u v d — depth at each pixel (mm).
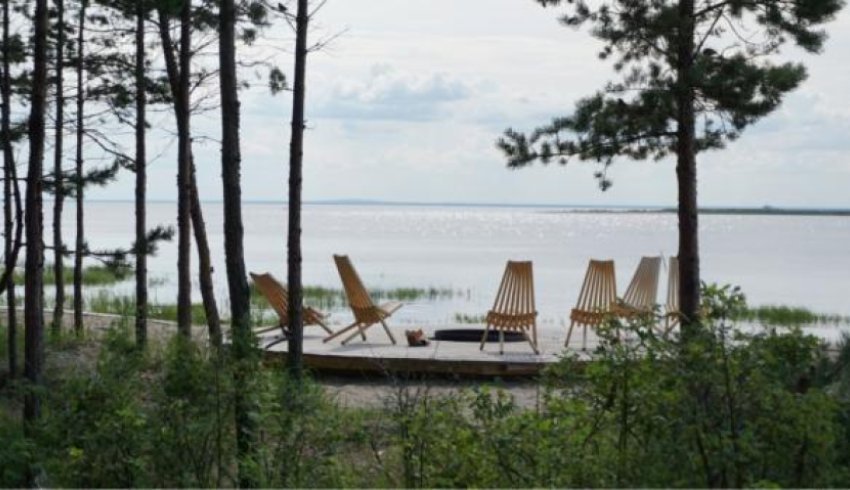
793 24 11797
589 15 12547
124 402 5742
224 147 8414
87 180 11625
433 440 5293
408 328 16797
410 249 63656
